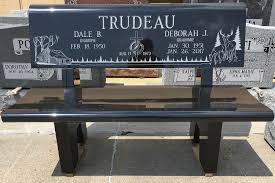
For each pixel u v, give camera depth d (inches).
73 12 107.6
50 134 147.7
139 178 117.7
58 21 108.0
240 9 107.6
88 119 101.9
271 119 100.7
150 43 109.3
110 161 128.1
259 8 220.2
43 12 107.6
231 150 135.6
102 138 144.8
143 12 107.4
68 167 117.6
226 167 124.1
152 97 117.0
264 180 117.0
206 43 109.4
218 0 223.5
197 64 111.0
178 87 129.0
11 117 100.9
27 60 172.6
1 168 123.6
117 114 101.8
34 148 136.6
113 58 110.4
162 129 151.5
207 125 113.2
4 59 173.0
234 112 101.2
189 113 101.7
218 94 117.6
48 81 175.3
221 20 108.0
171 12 107.4
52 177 118.3
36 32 108.7
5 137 145.2
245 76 176.1
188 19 107.9
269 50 170.9
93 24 108.2
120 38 109.1
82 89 127.5
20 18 175.0
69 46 109.6
